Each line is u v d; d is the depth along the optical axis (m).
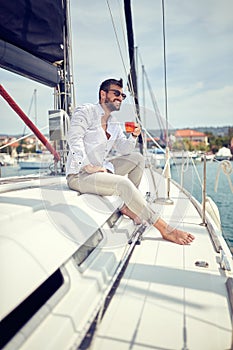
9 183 1.72
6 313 0.71
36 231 0.99
